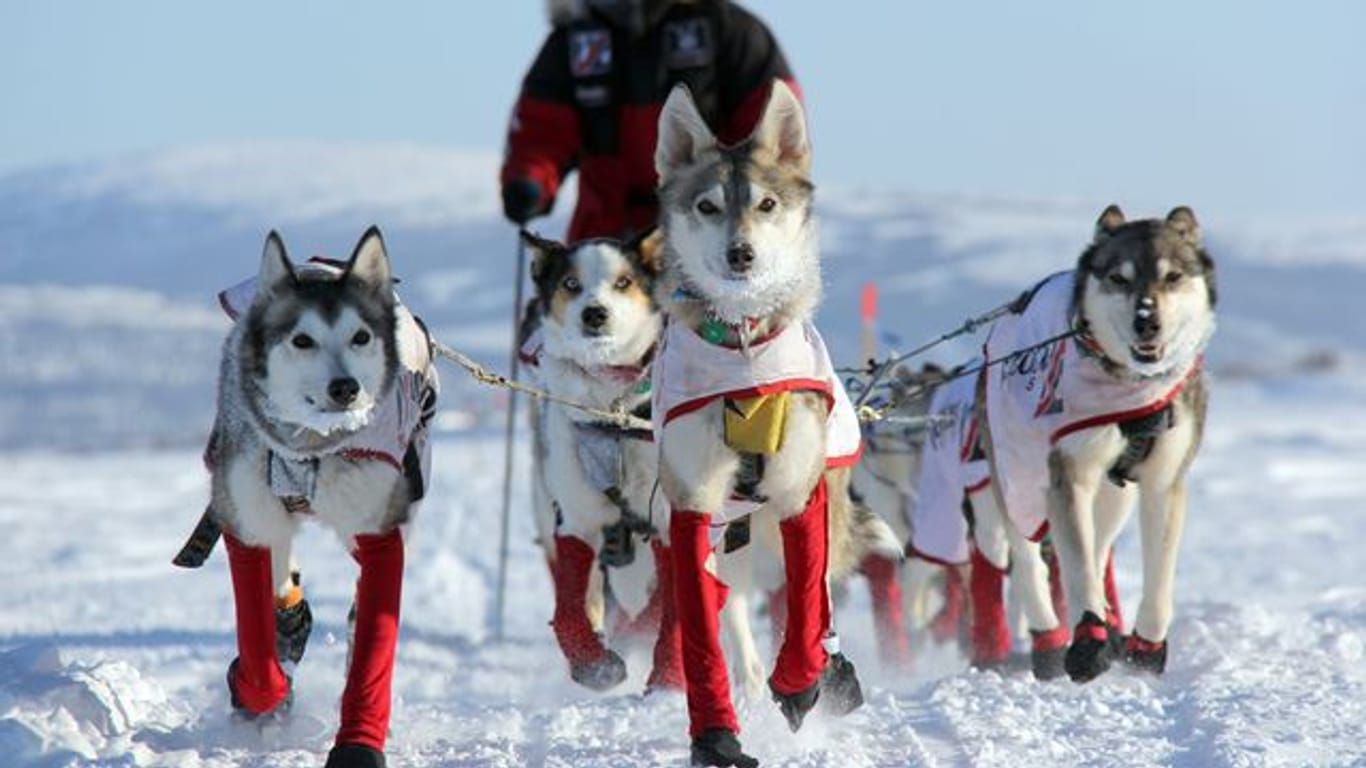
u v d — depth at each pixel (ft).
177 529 57.72
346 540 20.56
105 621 35.86
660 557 26.84
